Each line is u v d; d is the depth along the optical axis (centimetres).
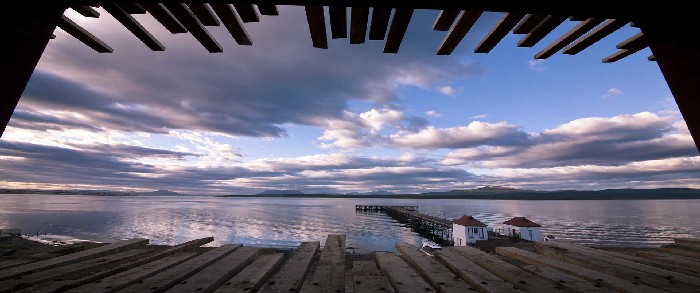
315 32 213
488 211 17162
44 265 299
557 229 8688
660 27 179
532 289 244
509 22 201
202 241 443
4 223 8731
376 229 8550
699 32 162
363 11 187
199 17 204
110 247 393
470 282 261
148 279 258
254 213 14812
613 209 19300
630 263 311
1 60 154
